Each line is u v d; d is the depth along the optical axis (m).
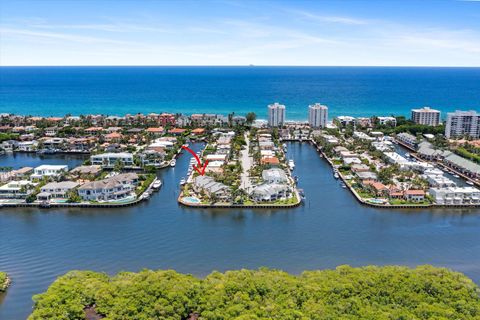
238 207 154.00
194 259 113.38
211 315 76.69
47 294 83.56
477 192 160.25
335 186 182.38
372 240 126.19
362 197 163.88
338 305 78.94
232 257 114.62
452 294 83.38
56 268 108.50
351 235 129.75
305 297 82.44
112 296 82.81
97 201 158.38
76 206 155.12
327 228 135.25
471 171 194.12
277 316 75.81
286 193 165.25
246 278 88.88
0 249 119.44
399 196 162.12
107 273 105.81
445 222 141.50
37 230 133.12
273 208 153.62
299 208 154.25
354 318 75.00
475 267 110.25
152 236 128.50
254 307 79.25
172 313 78.38
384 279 88.19
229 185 173.62
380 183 172.62
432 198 161.12
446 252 118.75
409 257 115.56
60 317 76.31
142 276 90.06
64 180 183.62
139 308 79.00
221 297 81.94
